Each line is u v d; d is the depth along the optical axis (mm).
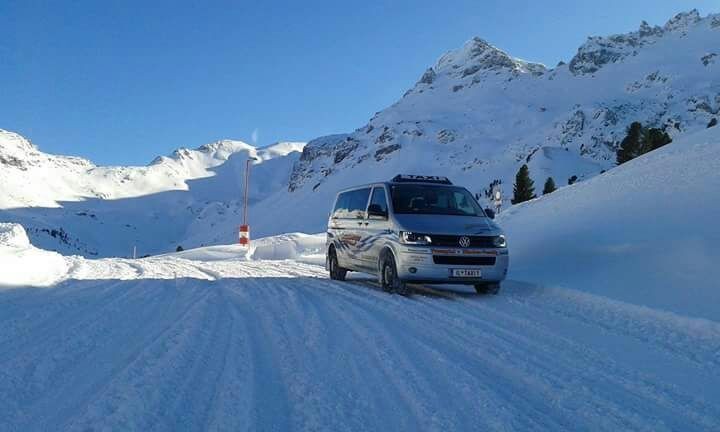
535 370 4449
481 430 3248
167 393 3727
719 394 3992
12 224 14953
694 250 8508
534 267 10602
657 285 7598
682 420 3496
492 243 8273
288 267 14633
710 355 4980
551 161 182125
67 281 9641
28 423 3242
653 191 13594
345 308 7152
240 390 3842
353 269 10234
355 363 4559
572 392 3961
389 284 8672
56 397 3668
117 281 9859
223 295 8281
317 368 4410
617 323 6258
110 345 5016
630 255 9352
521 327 6039
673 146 21906
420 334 5625
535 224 15195
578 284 8430
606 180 18422
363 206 10055
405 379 4129
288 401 3684
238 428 3209
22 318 6152
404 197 9172
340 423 3320
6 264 9367
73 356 4629
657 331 5871
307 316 6555
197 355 4680
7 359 4508
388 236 8656
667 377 4359
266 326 5969
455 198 9477
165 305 7230
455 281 8102
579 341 5441
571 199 17094
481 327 6000
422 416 3441
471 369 4434
